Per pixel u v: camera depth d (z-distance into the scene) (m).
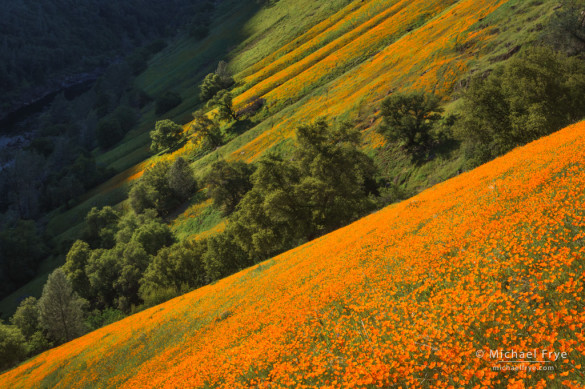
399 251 13.68
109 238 130.88
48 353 53.12
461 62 90.44
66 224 163.50
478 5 107.06
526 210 9.87
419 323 7.10
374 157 87.12
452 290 7.73
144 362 25.03
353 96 112.44
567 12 69.31
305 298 14.30
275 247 66.94
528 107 50.25
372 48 136.38
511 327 5.68
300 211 62.12
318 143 68.25
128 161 191.88
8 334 67.50
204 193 127.31
